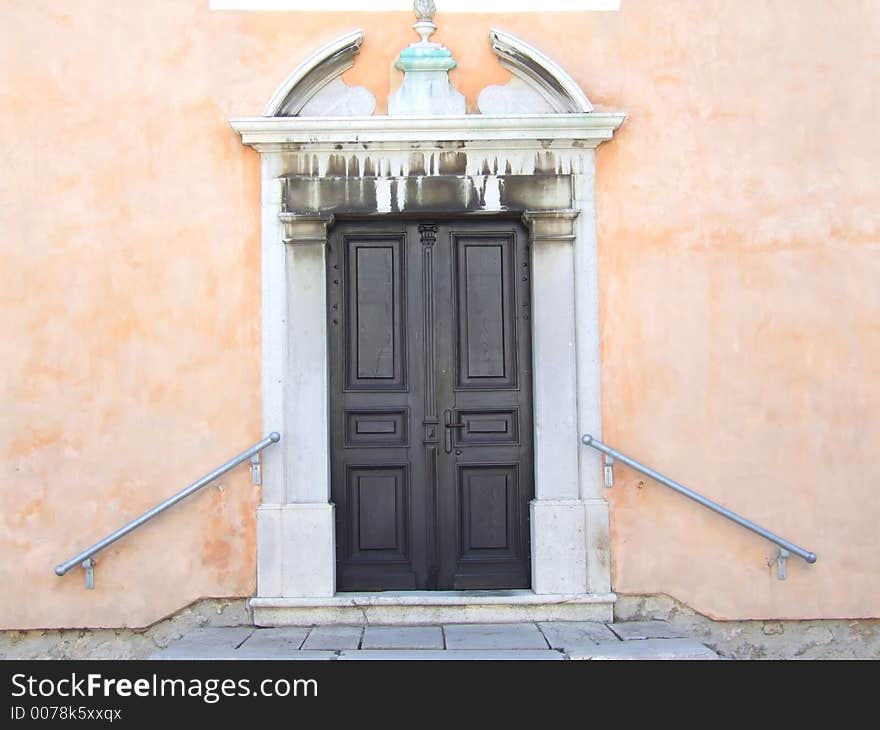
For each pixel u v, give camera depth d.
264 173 5.68
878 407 5.71
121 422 5.61
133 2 5.71
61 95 5.67
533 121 5.58
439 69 5.71
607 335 5.69
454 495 5.80
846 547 5.67
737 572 5.66
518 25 5.79
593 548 5.61
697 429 5.68
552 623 5.55
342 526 5.77
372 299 5.83
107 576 5.57
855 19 5.81
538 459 5.64
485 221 5.85
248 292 5.66
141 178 5.66
